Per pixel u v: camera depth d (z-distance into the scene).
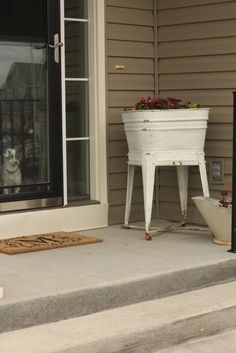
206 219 5.13
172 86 5.85
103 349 3.63
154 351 3.70
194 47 5.67
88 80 5.69
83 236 5.29
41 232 5.32
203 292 4.49
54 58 5.41
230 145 5.48
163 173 5.91
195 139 5.24
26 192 5.33
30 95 5.34
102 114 5.66
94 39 5.63
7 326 3.78
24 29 5.27
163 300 4.32
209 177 5.63
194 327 3.94
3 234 5.13
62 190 5.46
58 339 3.68
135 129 5.25
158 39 5.89
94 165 5.69
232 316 4.09
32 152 5.38
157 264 4.56
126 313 4.07
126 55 5.77
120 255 4.79
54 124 5.43
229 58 5.47
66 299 3.97
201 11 5.61
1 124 5.23
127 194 5.59
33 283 4.12
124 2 5.73
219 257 4.74
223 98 5.52
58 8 5.40
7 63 5.22
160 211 5.95
